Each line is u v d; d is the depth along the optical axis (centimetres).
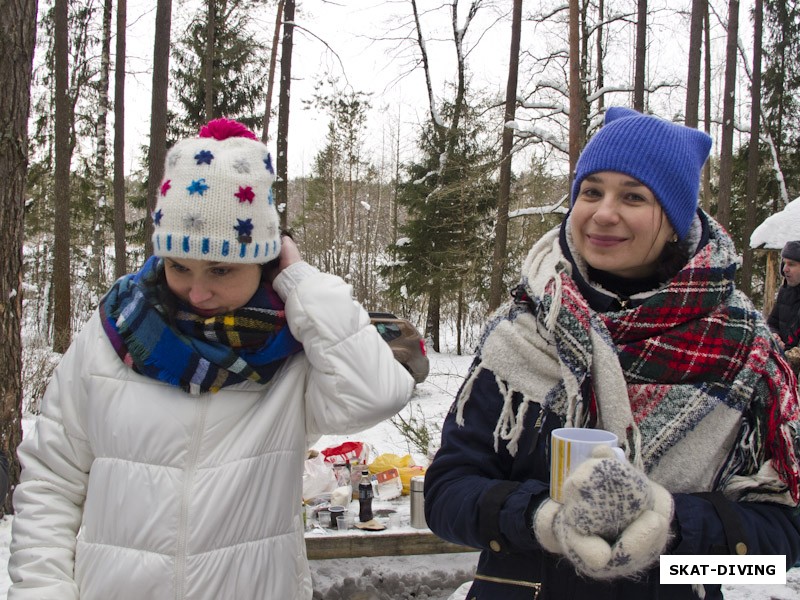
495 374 141
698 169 145
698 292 131
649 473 126
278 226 163
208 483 152
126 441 153
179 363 152
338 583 343
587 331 131
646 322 130
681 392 127
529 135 1388
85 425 161
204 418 154
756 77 1597
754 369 127
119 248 1356
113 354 159
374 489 411
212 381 153
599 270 148
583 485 104
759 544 118
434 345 1956
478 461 140
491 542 125
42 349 978
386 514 387
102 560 151
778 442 124
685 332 129
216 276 152
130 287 164
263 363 158
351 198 3581
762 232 1068
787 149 2078
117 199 1352
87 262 2358
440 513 137
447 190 1545
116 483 153
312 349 160
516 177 1833
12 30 381
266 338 160
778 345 137
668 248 142
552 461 116
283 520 162
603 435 117
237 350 156
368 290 3031
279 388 164
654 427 125
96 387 157
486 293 1867
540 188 1627
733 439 130
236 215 149
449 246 1898
